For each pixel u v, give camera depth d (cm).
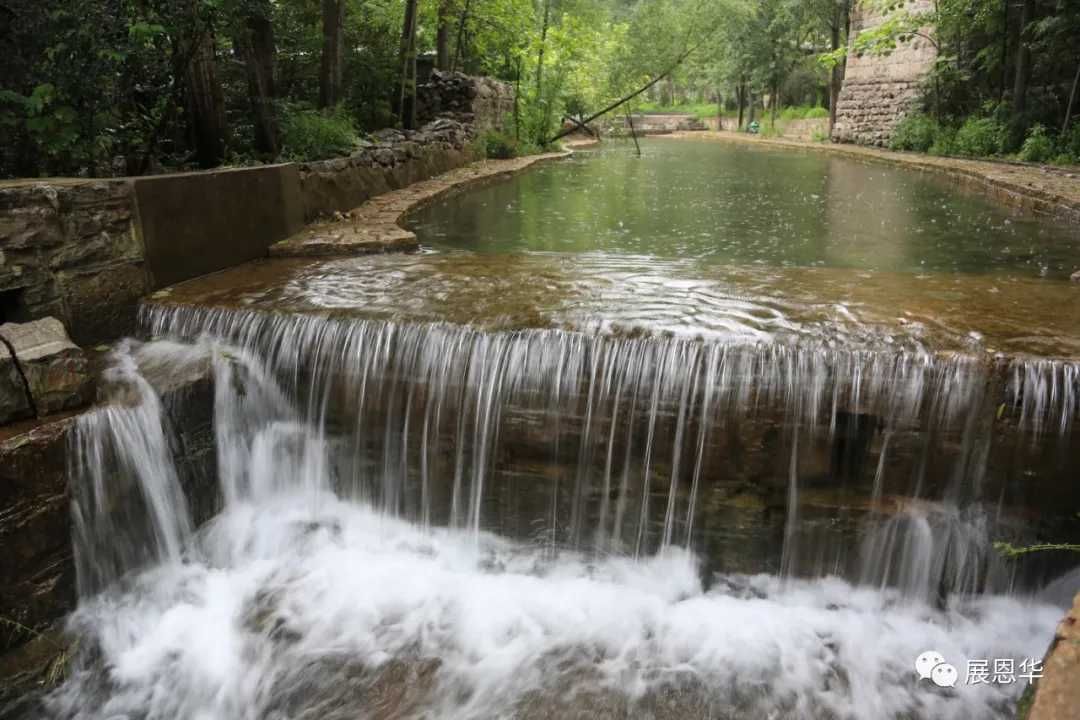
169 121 779
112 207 552
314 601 456
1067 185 1135
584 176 1606
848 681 392
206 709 393
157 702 396
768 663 404
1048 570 426
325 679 400
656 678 394
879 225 934
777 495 445
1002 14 1795
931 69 2153
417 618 442
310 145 975
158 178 595
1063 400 404
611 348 455
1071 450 408
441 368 486
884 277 626
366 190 1063
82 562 418
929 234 866
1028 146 1605
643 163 1988
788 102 4156
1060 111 1709
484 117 1923
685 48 2881
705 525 457
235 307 546
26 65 592
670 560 467
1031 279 623
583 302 543
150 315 560
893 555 440
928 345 439
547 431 471
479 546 500
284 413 529
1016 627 422
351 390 508
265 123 917
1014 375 410
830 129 3117
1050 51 1650
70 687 396
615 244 805
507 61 2292
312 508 529
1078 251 757
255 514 520
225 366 510
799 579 453
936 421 420
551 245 797
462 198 1217
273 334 524
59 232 509
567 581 471
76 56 591
